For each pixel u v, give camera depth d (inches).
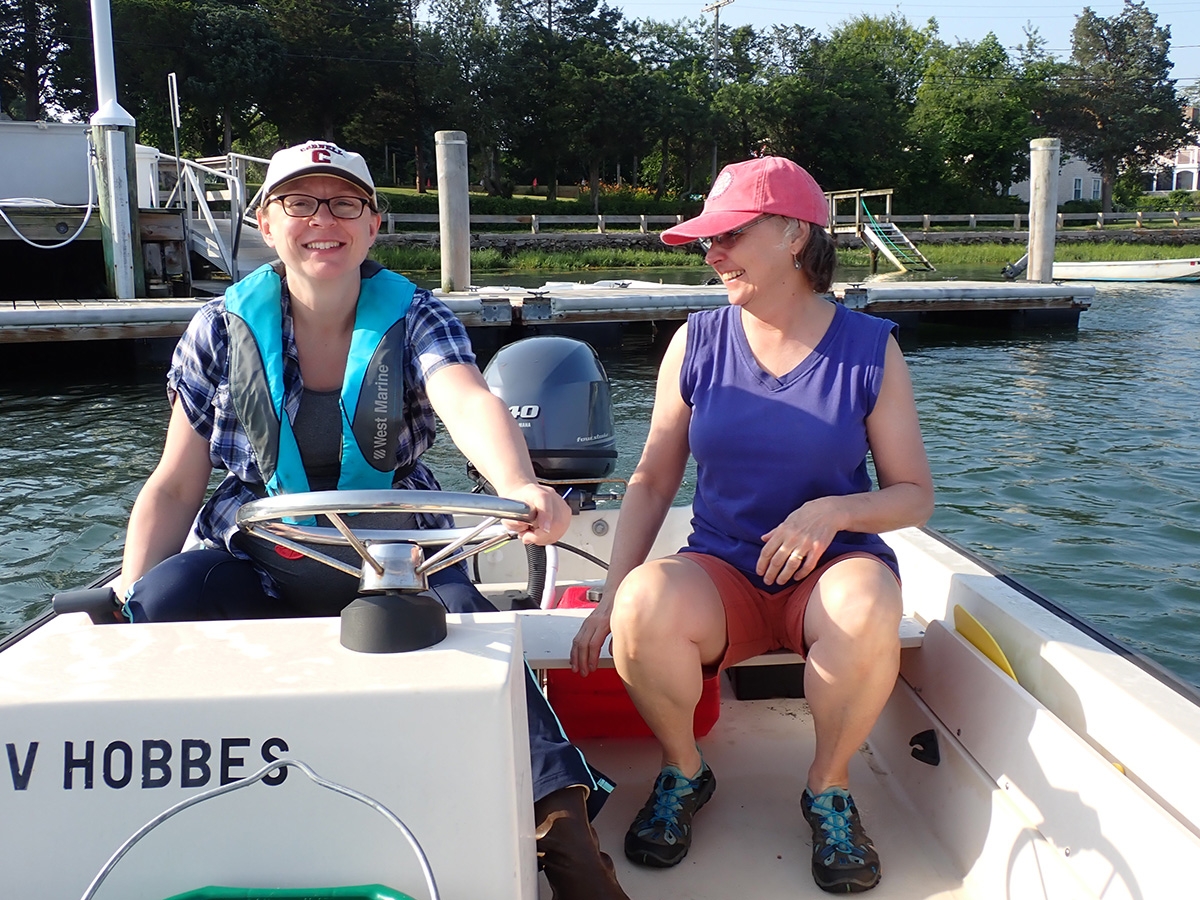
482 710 48.9
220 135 2159.2
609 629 80.0
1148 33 2864.2
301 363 77.7
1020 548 219.1
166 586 71.9
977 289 588.1
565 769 61.0
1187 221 1829.5
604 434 127.8
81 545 219.9
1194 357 493.7
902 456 77.8
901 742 86.4
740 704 99.5
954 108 2410.2
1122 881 57.6
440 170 527.8
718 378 80.6
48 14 1855.3
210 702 48.2
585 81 2150.6
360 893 48.6
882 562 76.1
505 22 2289.6
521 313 480.4
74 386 412.2
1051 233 661.3
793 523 72.7
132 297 484.7
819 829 72.9
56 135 620.7
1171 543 221.3
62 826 48.3
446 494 50.7
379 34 2228.1
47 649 52.5
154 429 330.0
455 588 74.5
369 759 48.8
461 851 49.3
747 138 2321.6
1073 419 346.9
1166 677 66.7
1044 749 65.7
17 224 499.5
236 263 535.8
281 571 77.8
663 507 85.7
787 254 76.3
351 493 49.9
